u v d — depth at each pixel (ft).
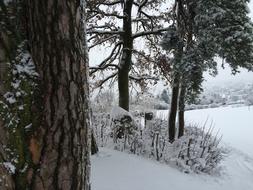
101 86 43.42
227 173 34.06
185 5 32.40
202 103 166.61
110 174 20.89
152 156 29.48
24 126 7.67
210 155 32.35
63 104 7.82
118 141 30.42
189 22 31.27
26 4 7.83
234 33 26.96
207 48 28.27
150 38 41.78
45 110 7.76
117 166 22.56
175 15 32.91
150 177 22.12
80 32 8.07
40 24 7.61
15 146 7.63
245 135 69.26
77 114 8.07
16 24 7.82
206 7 27.89
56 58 7.70
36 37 7.70
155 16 40.93
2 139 7.57
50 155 7.82
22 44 7.86
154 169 23.88
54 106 7.78
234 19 27.58
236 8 27.71
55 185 7.93
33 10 7.64
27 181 7.74
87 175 8.63
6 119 7.54
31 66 7.82
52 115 7.79
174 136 36.14
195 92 31.17
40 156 7.78
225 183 29.76
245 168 39.91
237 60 28.19
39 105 7.77
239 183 31.55
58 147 7.86
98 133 32.01
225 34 27.58
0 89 7.53
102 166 22.16
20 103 7.64
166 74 40.50
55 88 7.77
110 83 43.91
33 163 7.75
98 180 19.54
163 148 29.86
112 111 32.53
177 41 31.24
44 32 7.62
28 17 7.82
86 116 8.37
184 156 30.81
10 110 7.57
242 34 26.71
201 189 23.70
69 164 8.03
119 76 38.86
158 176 22.81
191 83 29.14
